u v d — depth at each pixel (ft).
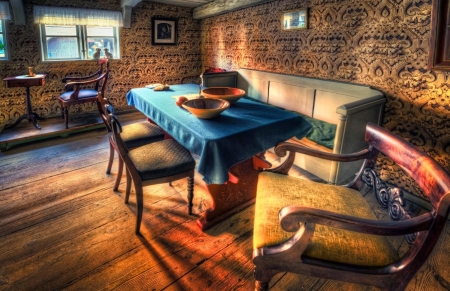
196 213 6.65
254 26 12.44
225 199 6.31
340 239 3.43
